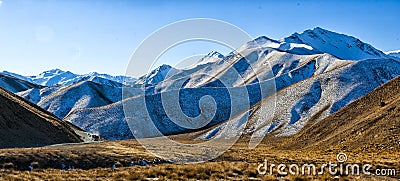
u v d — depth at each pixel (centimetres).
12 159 2414
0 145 4006
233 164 2598
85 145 3675
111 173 2220
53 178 1964
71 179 1950
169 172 2188
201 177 2117
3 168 2248
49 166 2455
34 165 2391
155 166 2467
